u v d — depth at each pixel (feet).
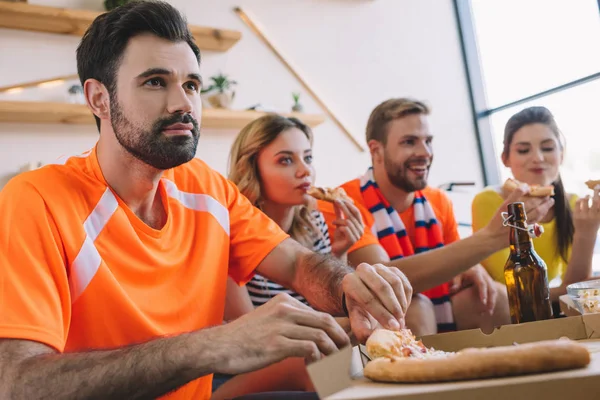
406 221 7.33
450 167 13.88
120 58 3.29
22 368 2.43
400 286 3.08
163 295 3.50
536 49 12.98
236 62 11.44
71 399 2.37
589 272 5.47
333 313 3.74
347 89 12.70
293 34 12.19
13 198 3.02
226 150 10.98
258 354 2.37
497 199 7.43
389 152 6.98
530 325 2.68
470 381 1.90
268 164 6.16
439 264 4.98
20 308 2.61
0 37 9.28
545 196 4.97
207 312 3.71
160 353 2.42
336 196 6.16
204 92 10.80
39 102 8.96
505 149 7.79
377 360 2.20
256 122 6.32
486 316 6.13
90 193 3.38
